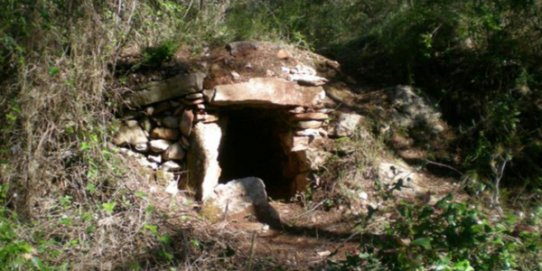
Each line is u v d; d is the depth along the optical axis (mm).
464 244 4109
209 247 5121
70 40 5684
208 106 6301
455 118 7078
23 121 5426
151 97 6211
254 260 5035
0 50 5504
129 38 6355
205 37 6914
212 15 7348
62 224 5125
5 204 5266
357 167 6266
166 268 4801
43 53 5512
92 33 5766
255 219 5785
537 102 6812
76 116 5637
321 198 6199
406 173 6332
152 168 6230
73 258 4793
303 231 5719
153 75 6328
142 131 6246
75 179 5590
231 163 7461
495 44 6902
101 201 5555
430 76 7312
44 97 5449
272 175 7254
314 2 8484
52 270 4484
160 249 4965
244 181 5957
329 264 4504
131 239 5016
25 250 4402
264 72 6523
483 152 6418
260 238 5473
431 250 4160
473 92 7102
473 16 6809
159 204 5711
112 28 6027
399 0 7785
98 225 5125
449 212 4203
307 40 7867
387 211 5836
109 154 5789
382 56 7641
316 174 6348
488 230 4215
